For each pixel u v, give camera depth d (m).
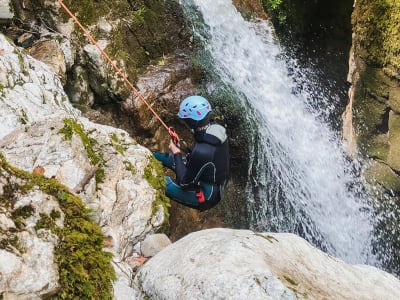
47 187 2.26
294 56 8.50
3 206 2.05
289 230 6.78
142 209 3.26
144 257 3.11
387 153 7.34
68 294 2.05
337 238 7.25
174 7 6.20
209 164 3.78
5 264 1.89
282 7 8.09
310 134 7.53
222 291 2.11
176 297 2.22
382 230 7.52
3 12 4.66
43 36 4.89
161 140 5.42
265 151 6.43
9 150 2.96
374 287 2.64
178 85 5.70
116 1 5.57
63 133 3.03
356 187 7.64
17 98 3.58
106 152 3.33
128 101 5.22
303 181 7.04
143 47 5.72
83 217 2.31
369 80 7.05
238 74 6.53
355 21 6.98
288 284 2.16
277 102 7.05
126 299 2.39
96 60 5.10
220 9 6.78
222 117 5.93
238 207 6.17
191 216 5.40
